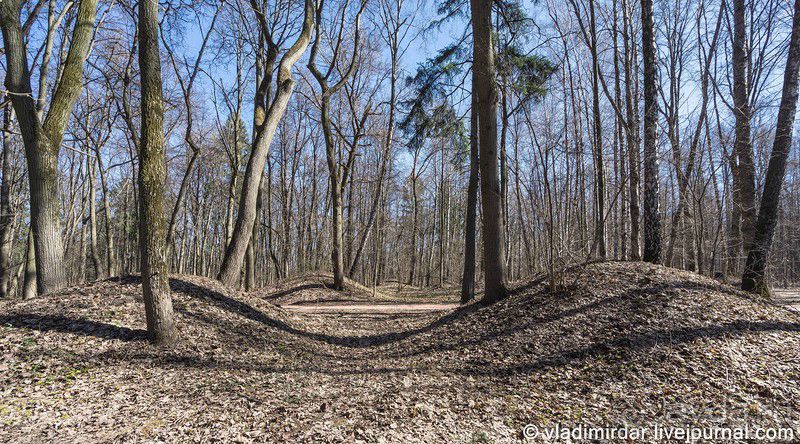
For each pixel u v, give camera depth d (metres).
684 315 6.67
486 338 7.89
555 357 6.46
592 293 8.19
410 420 4.61
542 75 12.48
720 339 5.95
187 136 15.65
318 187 34.16
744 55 10.14
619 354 6.07
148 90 6.24
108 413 4.41
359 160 33.78
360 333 10.58
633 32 12.92
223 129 25.38
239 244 11.16
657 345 6.04
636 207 10.96
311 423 4.43
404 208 40.44
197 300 8.68
